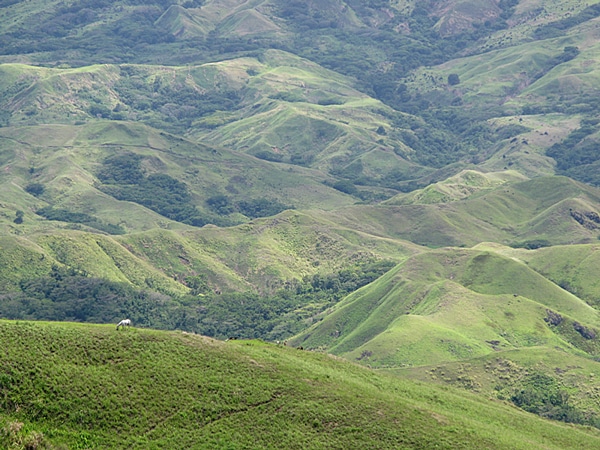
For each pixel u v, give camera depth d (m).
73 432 75.94
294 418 83.44
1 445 71.38
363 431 82.69
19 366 79.88
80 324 94.56
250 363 92.56
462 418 94.25
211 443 78.44
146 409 80.88
